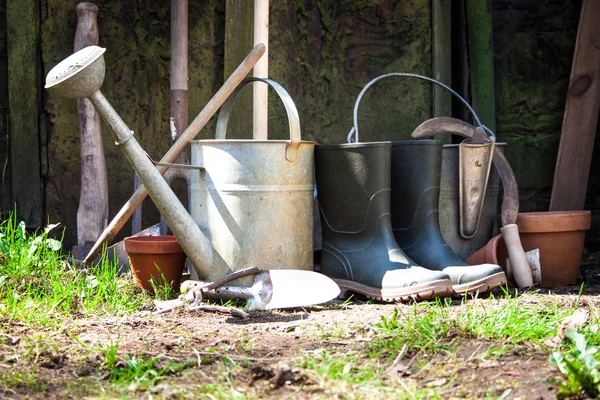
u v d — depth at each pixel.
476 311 2.56
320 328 2.59
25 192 4.15
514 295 3.34
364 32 4.49
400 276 3.15
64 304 2.89
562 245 3.61
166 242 3.29
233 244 3.18
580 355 1.90
